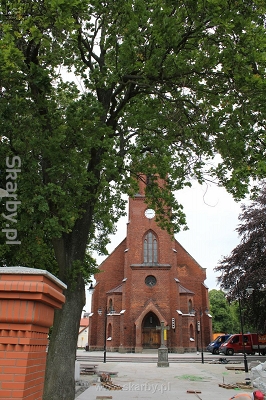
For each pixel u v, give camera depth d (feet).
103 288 144.36
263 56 28.32
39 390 10.59
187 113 38.91
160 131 44.50
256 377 50.47
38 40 26.66
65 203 29.71
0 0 28.30
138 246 139.03
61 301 11.53
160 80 34.91
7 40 25.05
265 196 83.30
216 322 240.94
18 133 31.40
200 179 42.19
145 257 138.72
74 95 38.99
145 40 34.17
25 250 39.52
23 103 30.40
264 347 118.62
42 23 27.50
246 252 83.41
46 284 9.80
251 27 29.35
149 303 130.31
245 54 29.76
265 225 80.38
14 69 27.81
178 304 131.95
